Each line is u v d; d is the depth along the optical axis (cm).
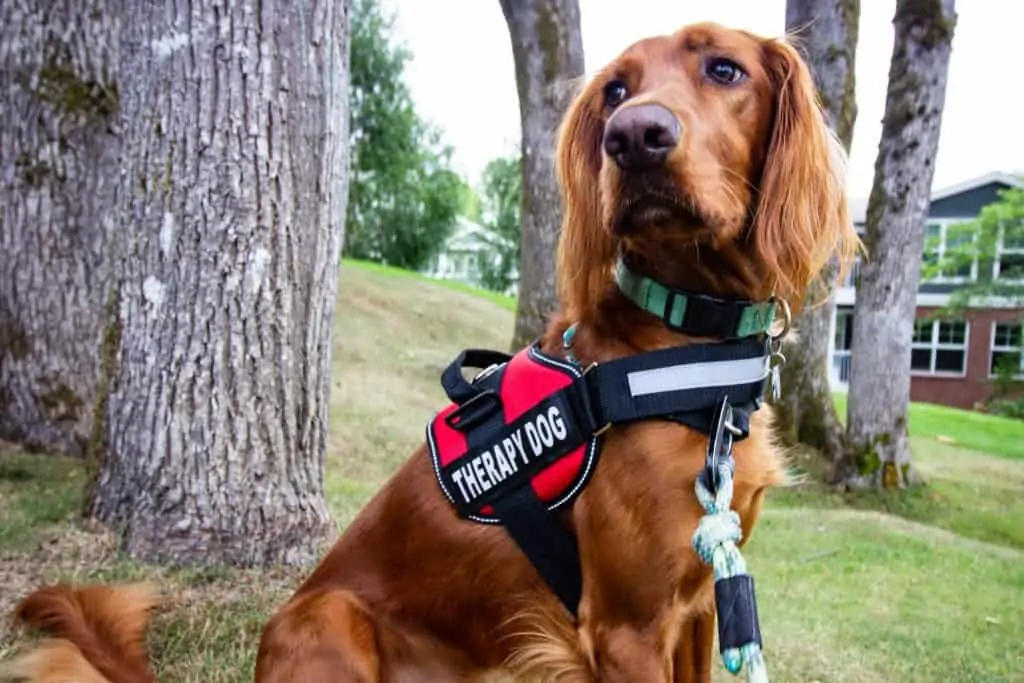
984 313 2797
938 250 2562
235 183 330
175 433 339
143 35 330
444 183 2770
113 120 569
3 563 326
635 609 199
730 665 148
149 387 341
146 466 344
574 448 203
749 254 209
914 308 806
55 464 514
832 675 321
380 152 2609
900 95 783
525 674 220
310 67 342
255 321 339
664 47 212
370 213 2714
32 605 220
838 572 495
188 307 335
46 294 552
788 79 210
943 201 2925
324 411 370
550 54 821
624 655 199
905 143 782
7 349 548
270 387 345
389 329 1255
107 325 357
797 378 899
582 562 206
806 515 654
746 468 205
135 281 341
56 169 552
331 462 672
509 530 212
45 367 552
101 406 363
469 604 221
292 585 329
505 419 214
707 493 174
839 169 218
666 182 185
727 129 201
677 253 204
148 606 231
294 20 336
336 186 364
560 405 204
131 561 333
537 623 216
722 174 196
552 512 208
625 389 197
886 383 802
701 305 204
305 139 344
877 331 802
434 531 223
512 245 3134
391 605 226
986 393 2684
